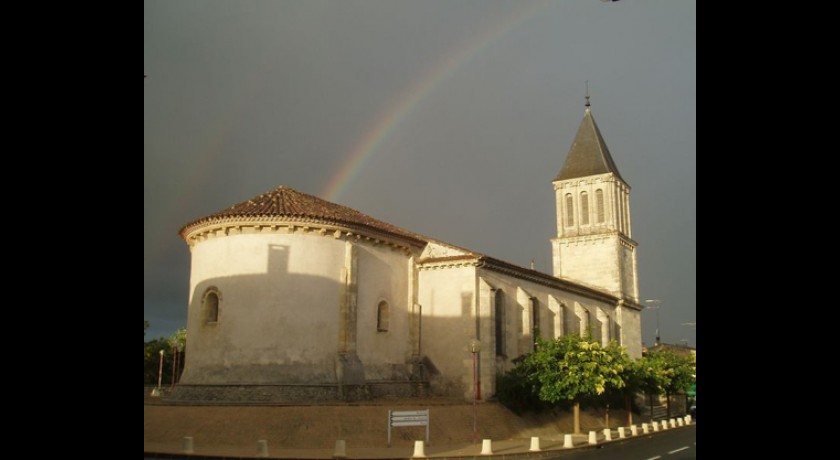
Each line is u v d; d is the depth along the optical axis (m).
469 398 38.31
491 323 39.03
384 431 27.83
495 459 26.41
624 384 39.94
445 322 39.94
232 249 33.06
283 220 32.84
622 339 60.66
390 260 38.34
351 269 34.50
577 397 38.22
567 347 38.78
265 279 32.41
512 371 39.88
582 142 66.38
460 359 39.09
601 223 63.16
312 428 26.53
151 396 40.88
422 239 41.91
